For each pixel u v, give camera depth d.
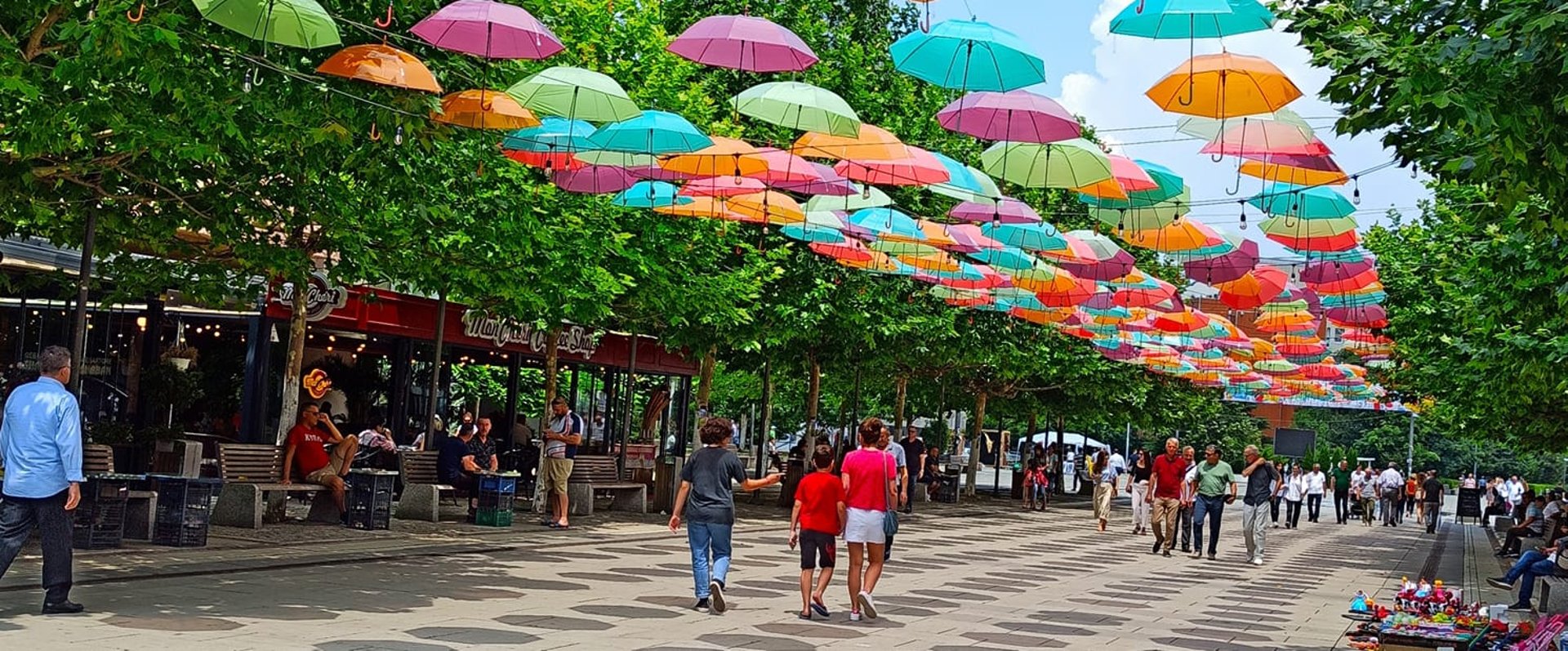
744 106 14.56
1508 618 18.34
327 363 25.59
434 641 10.08
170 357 24.06
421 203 14.76
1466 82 8.51
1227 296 22.80
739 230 26.16
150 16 10.84
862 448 13.32
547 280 19.97
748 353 32.12
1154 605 16.56
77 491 10.13
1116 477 33.59
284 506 18.94
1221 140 13.70
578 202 21.03
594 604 12.87
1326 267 21.61
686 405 39.16
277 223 16.91
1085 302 26.81
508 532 20.34
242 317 24.12
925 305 32.12
